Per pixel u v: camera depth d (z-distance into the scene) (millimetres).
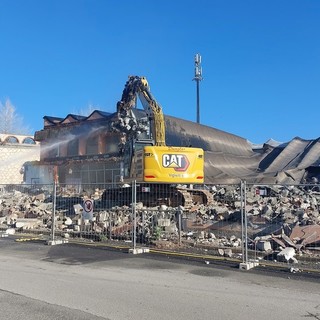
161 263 10445
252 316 6250
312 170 35438
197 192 21812
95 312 6375
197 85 58562
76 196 21266
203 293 7559
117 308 6586
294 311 6508
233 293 7586
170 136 38344
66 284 8156
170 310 6508
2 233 16922
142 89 20875
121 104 21203
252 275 9125
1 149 48875
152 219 15508
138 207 17891
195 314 6324
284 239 12391
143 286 8055
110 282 8367
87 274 9133
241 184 10266
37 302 6883
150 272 9383
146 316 6207
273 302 7000
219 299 7164
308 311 6520
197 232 15109
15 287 7875
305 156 38969
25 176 48000
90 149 40938
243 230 10102
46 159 44562
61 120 45625
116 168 37625
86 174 40344
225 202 21797
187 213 18000
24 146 49812
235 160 42406
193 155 19359
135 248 12070
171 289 7832
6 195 26172
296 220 15633
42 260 10844
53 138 44562
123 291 7648
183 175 19109
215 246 12664
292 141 44344
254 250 11914
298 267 9992
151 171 18906
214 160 39000
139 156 19625
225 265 10219
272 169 39406
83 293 7473
